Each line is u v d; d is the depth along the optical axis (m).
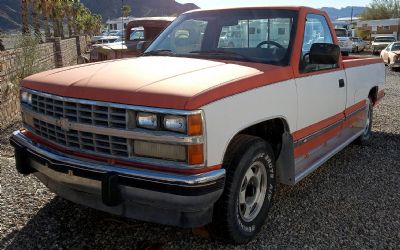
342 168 5.67
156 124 2.93
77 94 3.22
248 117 3.34
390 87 14.45
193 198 2.91
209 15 4.79
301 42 4.21
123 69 3.58
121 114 3.02
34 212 4.05
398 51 21.95
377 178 5.29
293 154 4.02
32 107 3.71
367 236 3.80
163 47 4.70
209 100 2.98
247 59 4.11
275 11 4.42
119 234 3.71
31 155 3.62
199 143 2.91
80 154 3.29
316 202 4.51
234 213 3.35
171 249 3.50
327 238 3.75
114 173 3.05
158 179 2.93
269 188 3.83
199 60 4.03
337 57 4.00
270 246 3.60
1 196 4.35
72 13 59.19
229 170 3.28
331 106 4.83
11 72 9.24
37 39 12.77
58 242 3.56
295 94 3.99
